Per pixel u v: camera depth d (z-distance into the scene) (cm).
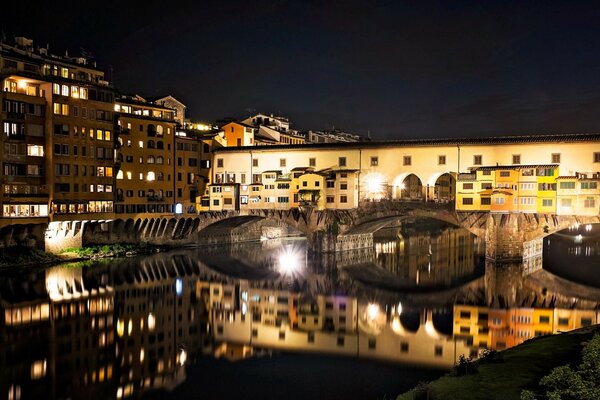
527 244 7894
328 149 9244
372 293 6450
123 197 8888
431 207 8212
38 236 7444
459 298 6141
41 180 7412
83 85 7912
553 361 2994
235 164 10175
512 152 7800
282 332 4691
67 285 6316
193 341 4391
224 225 10812
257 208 9756
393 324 4956
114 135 8594
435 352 4044
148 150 9319
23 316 4991
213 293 6325
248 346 4275
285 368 3747
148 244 9306
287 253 9881
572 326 4762
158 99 11356
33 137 7319
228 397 3228
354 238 10000
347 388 3350
